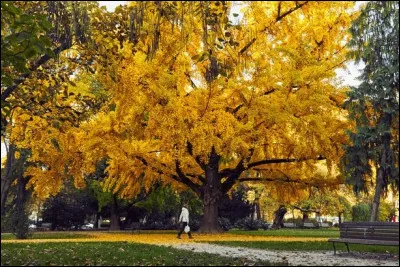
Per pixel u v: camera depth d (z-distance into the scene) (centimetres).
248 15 2148
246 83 1894
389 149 1534
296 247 1356
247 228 3597
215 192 2220
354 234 1138
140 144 2052
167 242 1550
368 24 1641
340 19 2236
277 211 4444
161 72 1719
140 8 1194
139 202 3041
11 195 2781
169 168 2217
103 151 2044
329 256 1080
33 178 2202
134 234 2261
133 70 1648
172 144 1914
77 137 2019
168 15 1275
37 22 806
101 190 2944
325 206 4141
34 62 1166
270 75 1881
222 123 1830
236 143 1780
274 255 1094
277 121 1798
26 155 2391
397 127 1536
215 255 1038
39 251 1092
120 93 1670
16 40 753
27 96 1120
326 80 2055
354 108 1606
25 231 1878
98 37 1162
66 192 3512
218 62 1270
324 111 2030
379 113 1573
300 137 1948
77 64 1214
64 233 2445
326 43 2308
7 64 816
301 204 4197
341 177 2298
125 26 1173
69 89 1802
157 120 1775
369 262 927
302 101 1875
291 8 2197
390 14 1612
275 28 2208
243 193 4391
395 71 1517
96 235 2122
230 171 2278
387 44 1602
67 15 1091
